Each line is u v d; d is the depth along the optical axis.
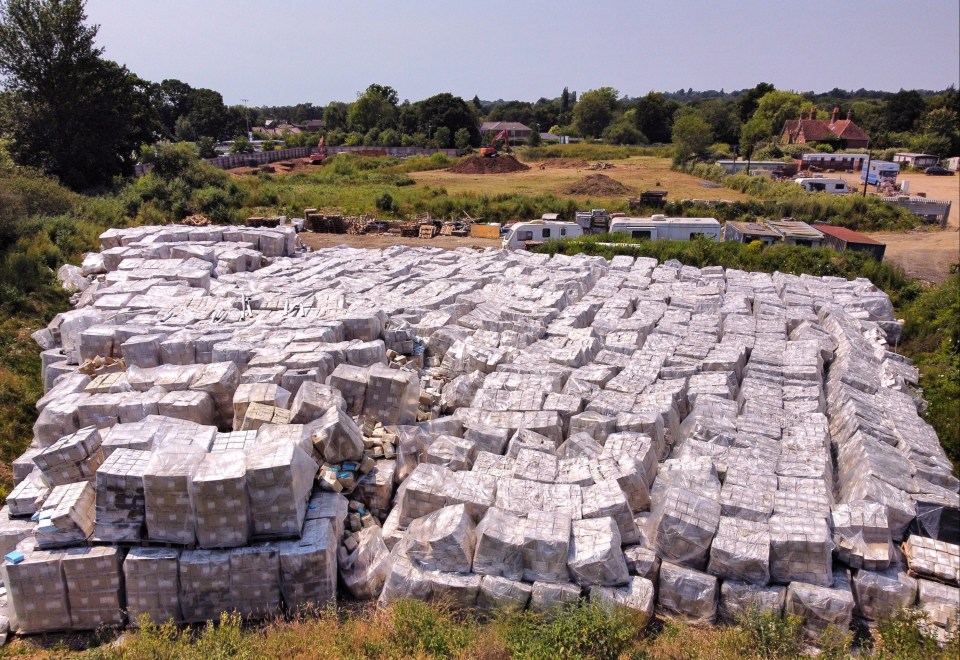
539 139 113.81
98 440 11.13
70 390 14.06
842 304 23.34
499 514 10.23
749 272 28.55
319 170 75.94
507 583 9.66
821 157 85.00
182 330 16.59
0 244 28.14
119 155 51.16
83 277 25.44
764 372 16.84
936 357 21.61
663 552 10.16
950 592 9.53
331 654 8.77
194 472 9.54
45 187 35.50
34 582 9.42
